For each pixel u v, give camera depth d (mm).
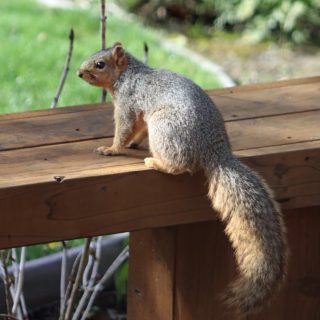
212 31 18328
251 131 5773
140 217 5141
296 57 17062
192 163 5062
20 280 6672
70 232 4984
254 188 5027
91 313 7875
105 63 5430
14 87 12867
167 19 18812
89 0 18531
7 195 4777
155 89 5297
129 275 5914
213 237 5711
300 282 6094
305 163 5441
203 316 5855
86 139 5648
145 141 5668
